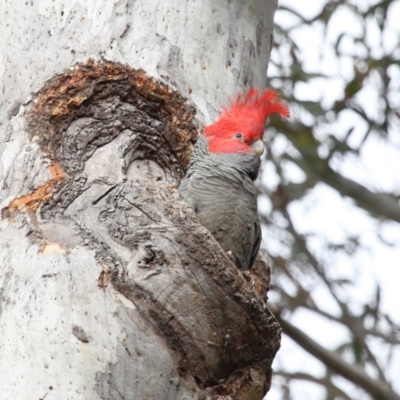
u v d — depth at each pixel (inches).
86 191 342.0
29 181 343.3
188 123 393.4
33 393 294.5
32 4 380.5
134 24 384.5
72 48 374.6
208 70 402.9
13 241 327.9
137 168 382.6
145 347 311.3
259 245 432.1
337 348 674.2
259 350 342.6
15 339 304.5
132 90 380.5
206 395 324.2
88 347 303.3
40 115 361.4
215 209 412.2
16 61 371.9
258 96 432.5
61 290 310.2
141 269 320.5
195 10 398.9
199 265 326.3
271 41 440.1
